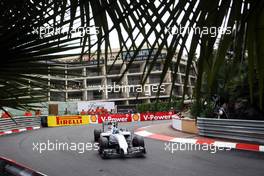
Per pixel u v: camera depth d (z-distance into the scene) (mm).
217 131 12977
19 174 2107
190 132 16078
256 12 821
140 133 18438
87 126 26703
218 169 7609
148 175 7449
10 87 1301
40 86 1303
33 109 1347
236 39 833
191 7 836
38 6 1163
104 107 30984
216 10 831
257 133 10836
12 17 1163
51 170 8586
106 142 10172
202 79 833
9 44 1167
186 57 842
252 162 8188
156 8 866
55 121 28469
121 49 977
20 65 1200
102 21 1115
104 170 8211
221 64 834
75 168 8672
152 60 866
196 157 9344
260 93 822
